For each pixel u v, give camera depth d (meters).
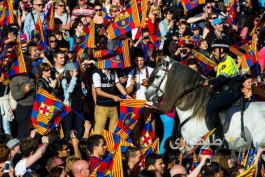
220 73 20.80
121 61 23.27
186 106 21.14
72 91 23.38
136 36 25.97
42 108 22.06
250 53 22.72
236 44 22.77
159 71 21.27
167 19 27.31
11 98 23.80
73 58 24.55
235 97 20.84
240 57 22.70
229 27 28.19
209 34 27.72
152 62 25.30
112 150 20.86
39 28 25.50
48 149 19.94
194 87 21.14
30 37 27.05
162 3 29.05
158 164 18.61
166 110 21.30
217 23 26.92
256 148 21.02
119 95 23.84
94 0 28.92
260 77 24.41
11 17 25.73
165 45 25.77
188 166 21.03
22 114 23.42
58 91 23.33
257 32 27.22
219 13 29.36
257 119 21.09
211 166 18.53
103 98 23.33
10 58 23.20
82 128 23.64
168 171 19.75
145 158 19.05
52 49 25.45
